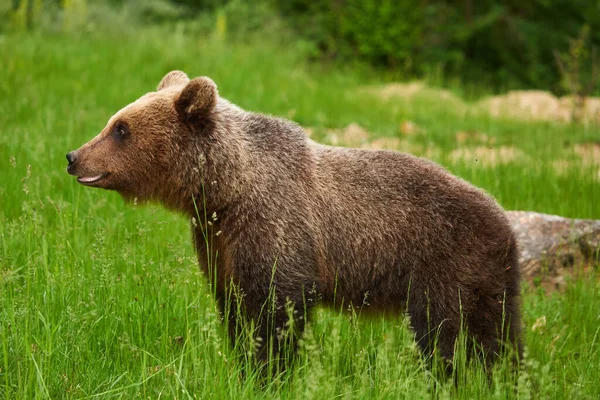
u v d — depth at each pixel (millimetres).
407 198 9289
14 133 16297
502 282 9055
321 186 9352
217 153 9141
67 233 10859
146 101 9391
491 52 43000
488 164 16875
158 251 10438
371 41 38750
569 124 26609
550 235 12828
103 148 9273
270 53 32656
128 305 9359
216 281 9375
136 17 35375
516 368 8906
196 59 29141
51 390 7883
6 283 9352
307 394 7484
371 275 9359
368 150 9797
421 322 9109
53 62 25328
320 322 10188
